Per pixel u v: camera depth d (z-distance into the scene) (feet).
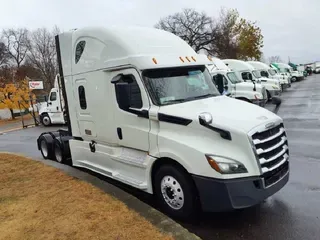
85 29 21.18
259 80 68.49
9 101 86.99
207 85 19.69
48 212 15.87
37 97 93.56
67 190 18.93
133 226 13.85
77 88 22.66
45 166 25.53
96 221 14.47
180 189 15.56
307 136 34.53
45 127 67.26
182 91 18.08
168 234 13.07
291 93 89.30
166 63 17.79
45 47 174.91
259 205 17.15
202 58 20.12
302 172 22.45
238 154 14.07
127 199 17.02
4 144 48.75
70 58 22.98
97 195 17.75
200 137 14.93
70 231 13.71
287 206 16.85
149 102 17.02
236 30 166.30
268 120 15.30
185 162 14.92
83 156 23.66
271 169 14.76
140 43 18.44
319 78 173.78
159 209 17.26
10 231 14.15
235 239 13.94
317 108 56.13
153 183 17.38
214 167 13.97
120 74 18.48
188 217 15.52
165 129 16.34
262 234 14.21
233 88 56.49
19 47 219.61
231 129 14.16
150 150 17.06
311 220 15.19
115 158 19.89
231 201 13.93
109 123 19.86
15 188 20.34
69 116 24.41
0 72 162.71
